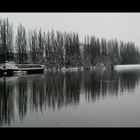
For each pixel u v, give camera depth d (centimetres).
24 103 1738
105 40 9831
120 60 11350
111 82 3306
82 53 9150
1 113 1421
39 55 7219
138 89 2516
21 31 6794
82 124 1176
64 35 8156
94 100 1864
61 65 7794
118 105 1659
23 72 5428
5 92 2291
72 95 2106
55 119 1276
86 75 4891
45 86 2803
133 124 1171
